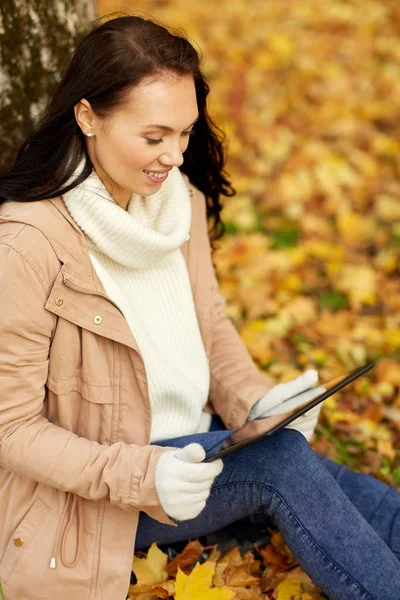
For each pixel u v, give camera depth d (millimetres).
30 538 1667
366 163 4176
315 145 4379
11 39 2098
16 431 1593
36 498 1687
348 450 2490
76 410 1705
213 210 2168
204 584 1840
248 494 1758
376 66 5312
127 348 1655
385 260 3455
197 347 1908
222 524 1879
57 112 1590
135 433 1721
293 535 1720
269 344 2980
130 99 1513
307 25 5953
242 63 5352
